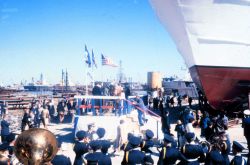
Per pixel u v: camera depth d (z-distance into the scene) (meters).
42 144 1.32
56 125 19.08
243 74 14.60
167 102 26.58
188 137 6.02
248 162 7.68
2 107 21.83
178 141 11.03
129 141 6.12
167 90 40.00
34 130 1.38
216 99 16.48
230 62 14.39
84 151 6.33
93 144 5.93
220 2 12.76
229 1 12.73
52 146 1.35
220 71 14.66
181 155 6.04
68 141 13.62
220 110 17.75
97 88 16.75
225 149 7.27
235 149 6.07
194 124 17.47
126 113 14.47
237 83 15.04
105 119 12.88
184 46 14.82
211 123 12.10
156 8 14.73
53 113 21.89
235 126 17.28
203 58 14.50
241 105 17.06
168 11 14.01
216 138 7.58
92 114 13.80
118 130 11.98
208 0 12.70
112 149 12.27
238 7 12.84
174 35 15.13
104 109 15.33
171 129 16.84
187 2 13.03
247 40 13.77
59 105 20.62
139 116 14.72
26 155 1.29
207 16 13.21
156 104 26.33
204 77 15.11
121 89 18.31
